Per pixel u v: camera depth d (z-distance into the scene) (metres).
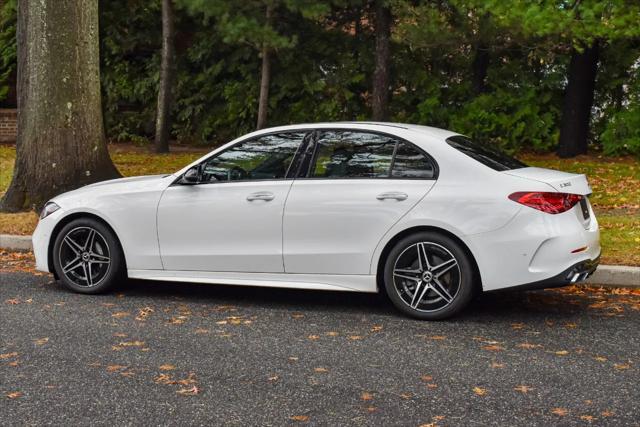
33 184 11.55
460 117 19.50
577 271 6.41
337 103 20.69
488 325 6.53
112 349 5.89
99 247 7.69
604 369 5.38
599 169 16.30
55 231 7.85
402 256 6.68
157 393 4.96
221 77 22.42
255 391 4.98
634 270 7.78
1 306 7.24
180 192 7.38
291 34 20.31
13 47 24.80
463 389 5.00
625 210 11.99
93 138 11.75
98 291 7.70
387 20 18.22
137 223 7.48
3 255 9.84
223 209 7.20
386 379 5.20
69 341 6.11
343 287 6.89
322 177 6.99
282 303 7.41
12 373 5.35
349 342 6.07
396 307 6.90
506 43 16.34
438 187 6.59
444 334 6.27
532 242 6.30
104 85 23.30
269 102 21.16
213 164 7.38
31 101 11.57
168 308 7.21
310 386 5.07
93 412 4.65
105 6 22.94
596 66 18.34
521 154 19.08
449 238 6.52
